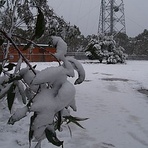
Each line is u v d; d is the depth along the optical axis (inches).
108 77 538.3
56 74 36.3
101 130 171.9
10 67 51.3
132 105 257.1
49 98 35.5
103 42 1098.7
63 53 41.7
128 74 611.2
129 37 2420.0
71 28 180.4
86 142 148.3
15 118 36.1
